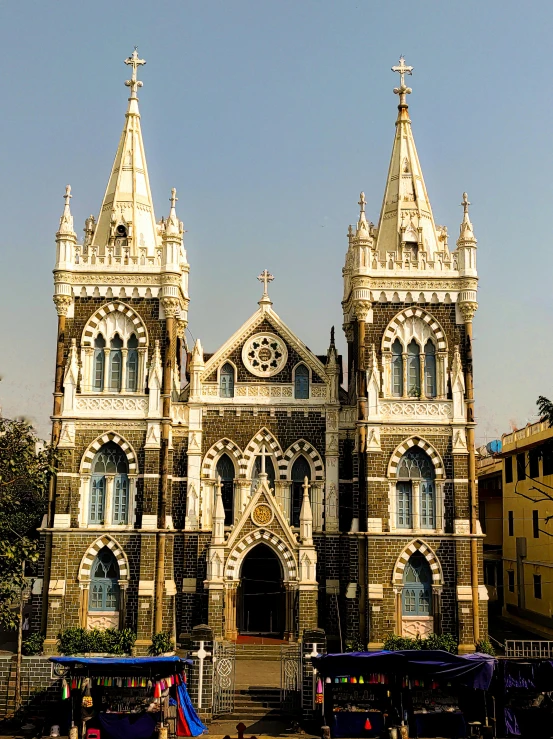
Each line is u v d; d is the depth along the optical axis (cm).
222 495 5969
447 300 5872
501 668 4181
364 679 4238
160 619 5438
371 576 5497
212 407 5984
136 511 5628
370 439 5650
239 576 5634
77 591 5519
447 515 5606
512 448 7662
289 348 6066
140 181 6300
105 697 4250
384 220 6247
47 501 5616
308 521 5528
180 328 6494
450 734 4203
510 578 7862
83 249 6062
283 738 4225
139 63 6581
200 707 4472
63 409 5725
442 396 5778
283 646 5144
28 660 4691
